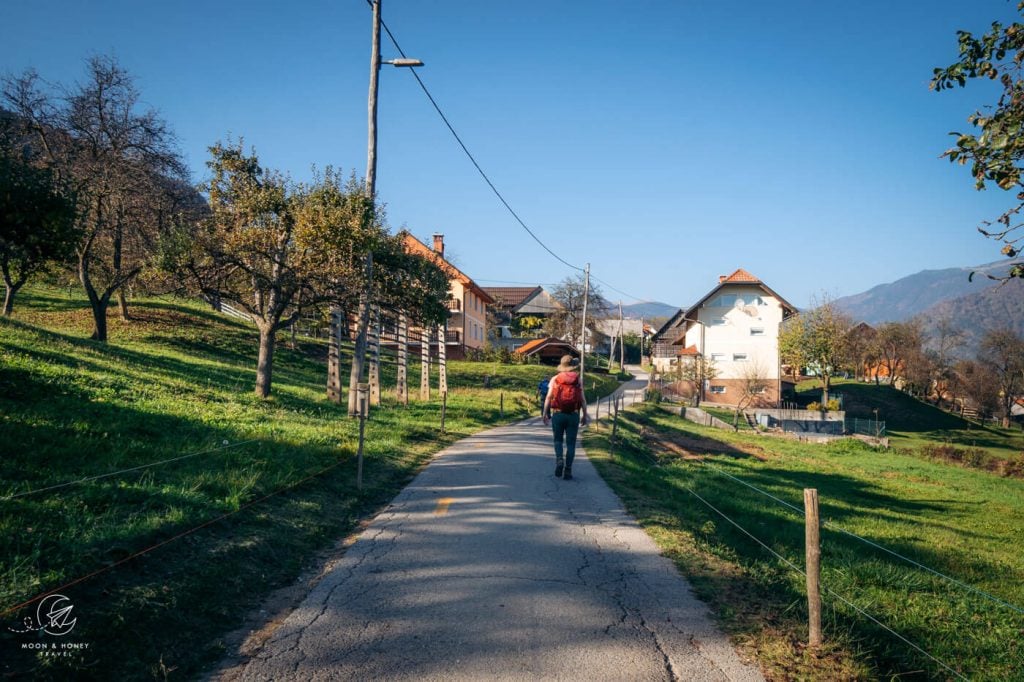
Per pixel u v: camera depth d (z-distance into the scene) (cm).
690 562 635
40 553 453
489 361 5812
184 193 2517
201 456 870
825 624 516
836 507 1580
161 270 1659
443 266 2464
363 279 1738
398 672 380
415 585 536
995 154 736
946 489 2322
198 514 614
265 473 844
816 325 5494
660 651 425
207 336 3444
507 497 909
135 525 543
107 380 1345
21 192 819
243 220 1725
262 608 487
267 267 1816
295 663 390
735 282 5612
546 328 9250
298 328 3891
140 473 725
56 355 1498
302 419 1480
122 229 2422
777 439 3822
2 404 929
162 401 1291
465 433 1864
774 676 398
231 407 1425
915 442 4909
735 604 527
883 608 681
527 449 1527
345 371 3578
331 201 1661
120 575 455
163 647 397
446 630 445
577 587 543
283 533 654
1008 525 1614
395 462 1170
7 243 870
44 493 594
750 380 5303
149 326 3331
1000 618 707
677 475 1636
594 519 804
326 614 470
